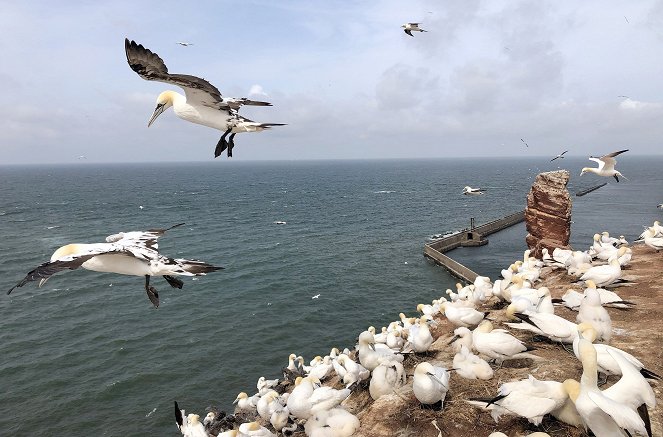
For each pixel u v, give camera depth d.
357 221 99.25
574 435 8.98
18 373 34.03
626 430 7.53
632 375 8.62
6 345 38.22
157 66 7.36
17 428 28.17
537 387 9.00
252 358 36.34
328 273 58.50
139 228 88.19
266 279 55.59
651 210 111.88
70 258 6.00
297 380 16.06
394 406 11.34
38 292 50.75
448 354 14.40
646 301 16.03
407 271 59.97
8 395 31.34
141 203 131.75
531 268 22.77
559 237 45.84
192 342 38.75
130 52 6.98
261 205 128.25
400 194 159.62
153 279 55.06
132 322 42.78
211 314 44.56
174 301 47.97
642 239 27.39
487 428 9.80
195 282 54.12
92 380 33.09
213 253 68.75
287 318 43.81
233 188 192.12
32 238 78.75
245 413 21.47
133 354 36.72
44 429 28.09
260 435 14.58
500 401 9.17
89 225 92.06
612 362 9.93
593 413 8.05
